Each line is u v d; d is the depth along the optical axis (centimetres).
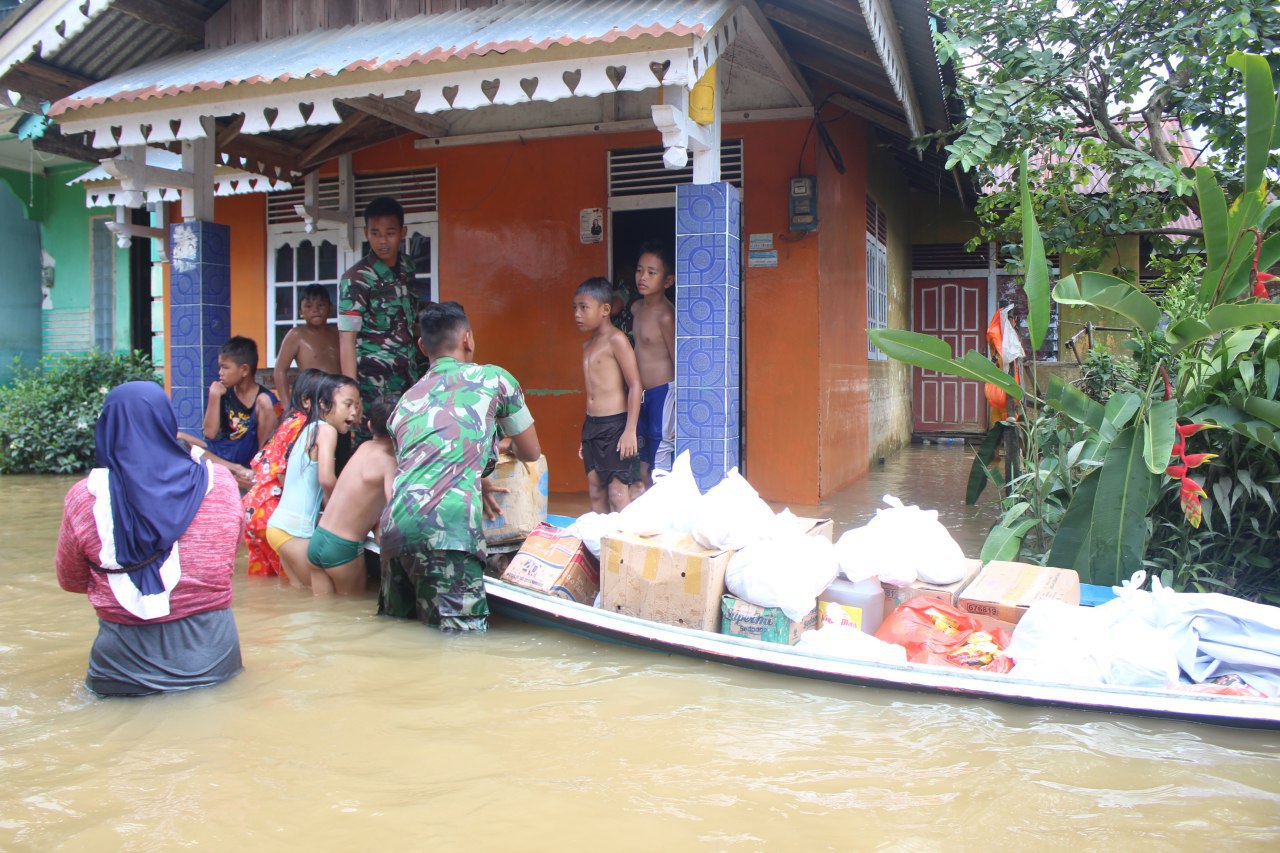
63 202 1286
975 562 432
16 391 1095
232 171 875
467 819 253
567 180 838
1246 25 655
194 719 325
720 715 328
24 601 482
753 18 570
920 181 1298
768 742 305
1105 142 788
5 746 302
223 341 735
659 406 652
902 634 375
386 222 626
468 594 432
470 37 546
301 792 270
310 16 684
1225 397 450
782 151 763
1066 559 450
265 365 959
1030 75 773
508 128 851
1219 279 459
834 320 827
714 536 399
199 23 707
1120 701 318
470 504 436
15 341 1276
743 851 237
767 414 777
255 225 958
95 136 641
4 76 650
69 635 424
